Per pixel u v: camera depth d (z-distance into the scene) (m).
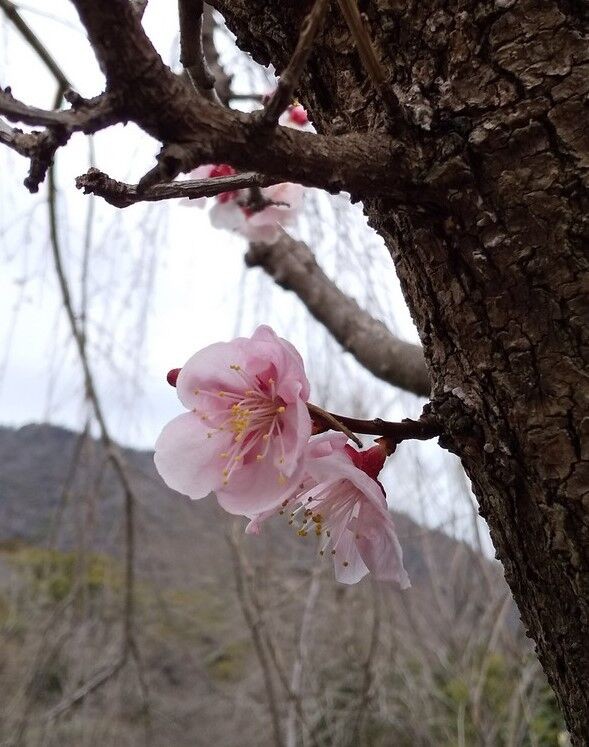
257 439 0.11
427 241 0.09
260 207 0.26
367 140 0.09
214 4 0.11
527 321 0.09
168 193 0.08
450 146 0.09
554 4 0.09
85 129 0.07
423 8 0.09
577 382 0.09
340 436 0.11
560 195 0.08
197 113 0.07
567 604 0.09
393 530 0.11
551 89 0.08
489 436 0.09
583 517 0.09
